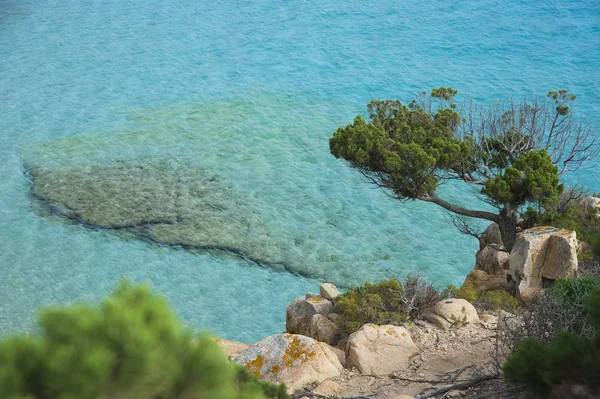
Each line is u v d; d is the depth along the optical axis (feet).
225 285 117.29
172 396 14.07
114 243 129.59
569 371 26.91
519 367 28.27
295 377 48.01
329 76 232.73
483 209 146.72
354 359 51.52
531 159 78.33
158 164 165.78
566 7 298.15
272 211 144.56
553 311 45.01
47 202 145.28
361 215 144.56
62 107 204.54
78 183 154.30
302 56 251.60
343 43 264.72
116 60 247.91
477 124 122.42
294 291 116.37
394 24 285.64
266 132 188.03
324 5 312.09
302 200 150.10
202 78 231.30
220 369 14.43
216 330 104.88
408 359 52.08
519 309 65.21
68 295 113.80
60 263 123.03
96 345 12.47
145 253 126.62
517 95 212.64
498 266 83.41
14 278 118.01
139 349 12.66
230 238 132.77
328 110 204.95
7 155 169.99
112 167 163.43
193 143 179.52
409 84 225.15
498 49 255.91
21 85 222.48
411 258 129.08
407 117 86.17
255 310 110.52
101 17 297.33
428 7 306.14
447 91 91.04
